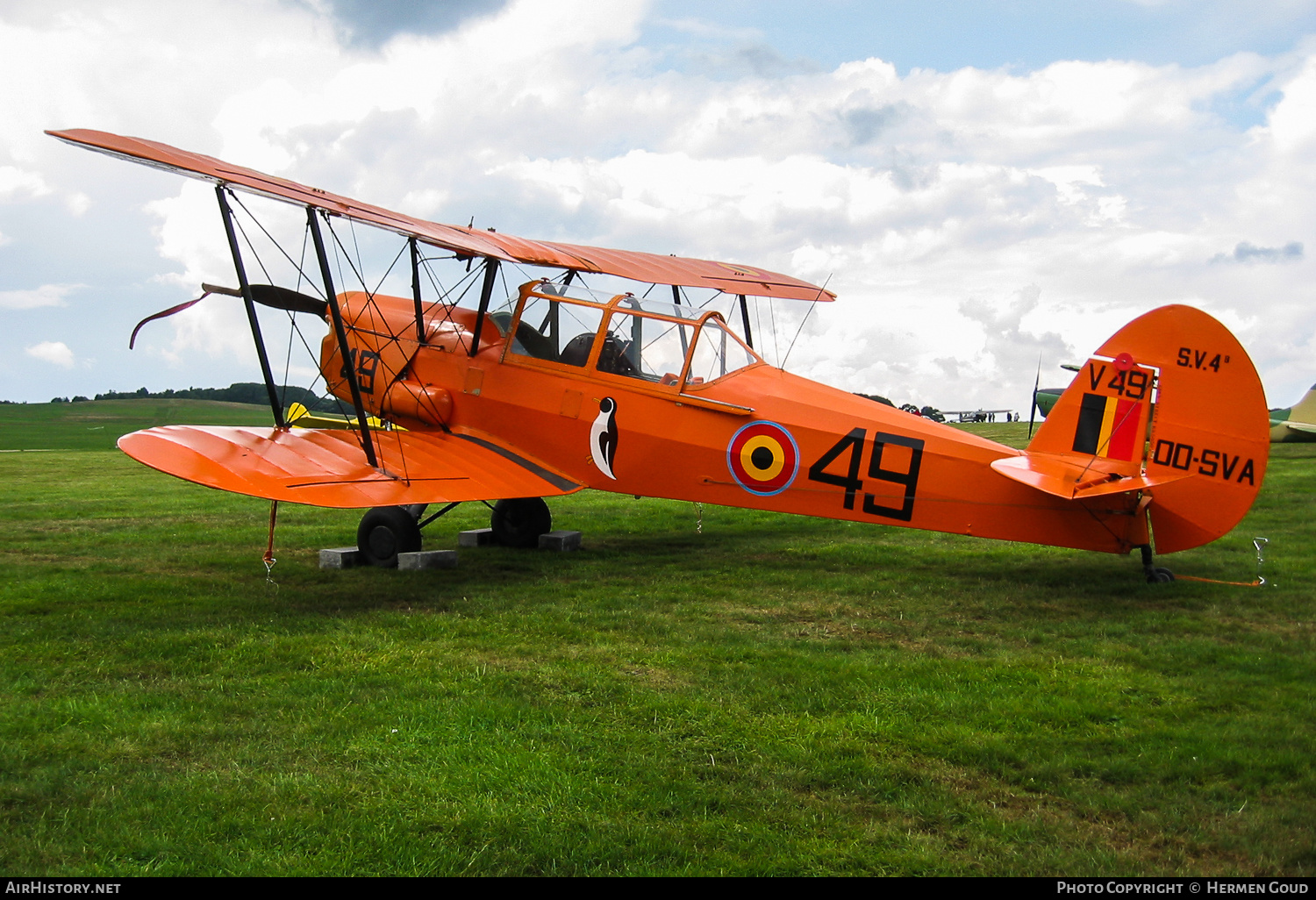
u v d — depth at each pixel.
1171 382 7.40
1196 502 7.42
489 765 4.04
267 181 7.62
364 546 9.12
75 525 11.84
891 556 9.52
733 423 8.79
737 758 4.16
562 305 9.52
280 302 10.65
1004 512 8.00
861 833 3.50
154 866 3.19
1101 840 3.46
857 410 8.54
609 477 9.33
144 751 4.15
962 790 3.87
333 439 8.76
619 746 4.28
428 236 8.17
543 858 3.29
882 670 5.46
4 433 56.44
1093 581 8.10
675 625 6.60
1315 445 25.66
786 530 11.73
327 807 3.62
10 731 4.38
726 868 3.22
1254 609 7.03
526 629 6.43
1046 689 5.14
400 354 10.27
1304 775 3.96
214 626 6.45
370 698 4.90
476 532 10.53
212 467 7.34
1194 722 4.62
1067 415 7.79
